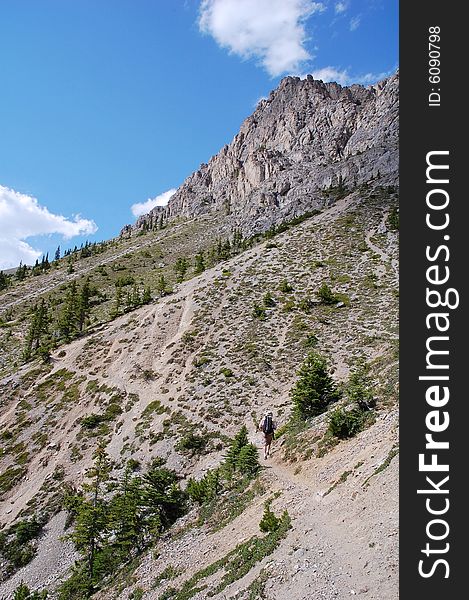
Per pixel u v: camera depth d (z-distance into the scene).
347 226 97.00
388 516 11.84
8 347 85.19
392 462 14.75
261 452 27.73
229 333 59.84
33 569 31.86
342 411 24.03
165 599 16.27
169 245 165.62
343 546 11.75
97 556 27.36
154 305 75.69
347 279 71.06
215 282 77.56
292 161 194.25
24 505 39.03
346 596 9.43
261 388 46.31
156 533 25.42
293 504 17.23
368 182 133.12
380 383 26.08
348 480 16.48
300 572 11.52
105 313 92.56
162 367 56.22
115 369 58.50
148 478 28.70
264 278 76.06
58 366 63.84
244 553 15.18
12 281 152.62
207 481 27.03
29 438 49.16
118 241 198.62
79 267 156.62
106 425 47.72
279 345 54.47
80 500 34.75
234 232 155.38
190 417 44.25
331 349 50.81
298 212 135.75
